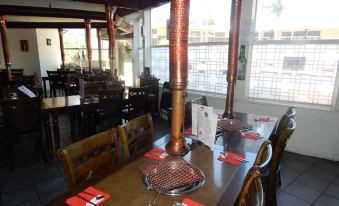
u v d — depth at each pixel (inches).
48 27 273.3
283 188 87.5
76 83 184.9
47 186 87.5
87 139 47.1
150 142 66.7
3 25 193.6
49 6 190.5
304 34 113.9
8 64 202.2
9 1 184.5
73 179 42.2
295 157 114.3
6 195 81.8
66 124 167.5
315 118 112.6
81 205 34.8
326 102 112.9
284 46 119.3
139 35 237.1
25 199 79.8
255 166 35.8
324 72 110.9
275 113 123.6
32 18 246.5
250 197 32.6
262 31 125.0
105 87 145.9
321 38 109.8
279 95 125.6
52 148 110.9
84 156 46.4
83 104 117.3
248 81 133.0
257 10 124.0
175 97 41.1
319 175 97.1
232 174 44.6
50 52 345.1
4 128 98.3
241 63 129.5
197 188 39.5
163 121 173.3
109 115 122.3
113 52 180.5
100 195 37.1
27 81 169.6
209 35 154.1
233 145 60.3
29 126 99.6
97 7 203.2
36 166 103.0
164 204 35.3
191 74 169.3
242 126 74.7
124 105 132.0
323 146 112.6
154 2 157.2
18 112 94.9
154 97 175.2
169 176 41.8
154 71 213.9
